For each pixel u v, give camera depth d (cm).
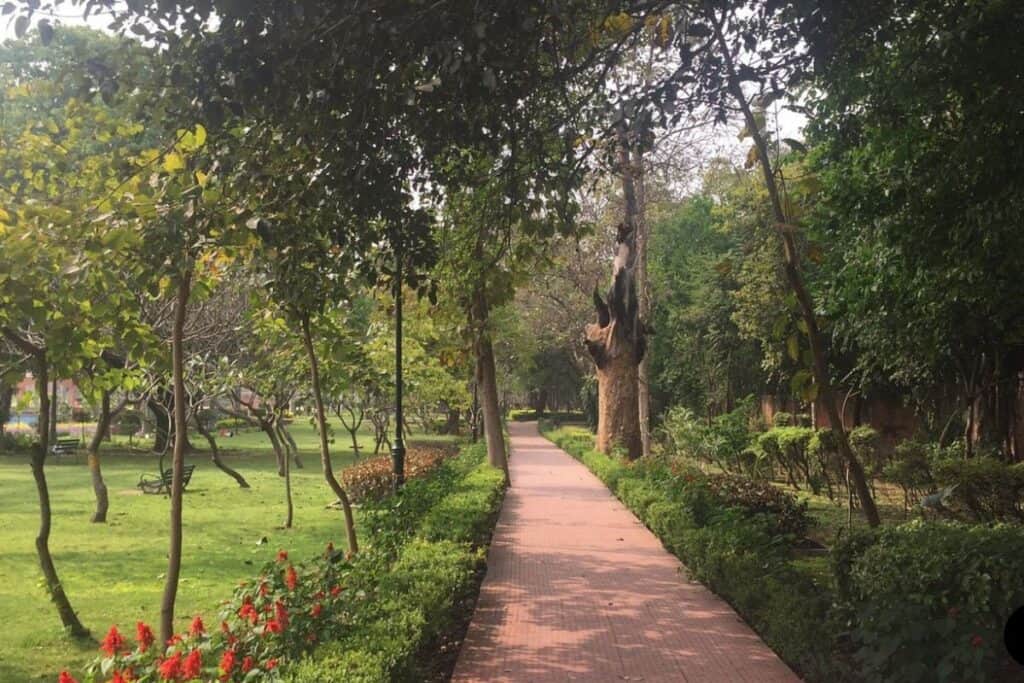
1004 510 1050
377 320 1675
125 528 1408
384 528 879
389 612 566
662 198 2350
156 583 981
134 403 2056
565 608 772
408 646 487
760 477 1783
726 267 919
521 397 7988
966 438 1482
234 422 4666
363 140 551
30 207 547
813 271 1759
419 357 1873
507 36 550
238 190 552
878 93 805
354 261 685
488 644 654
